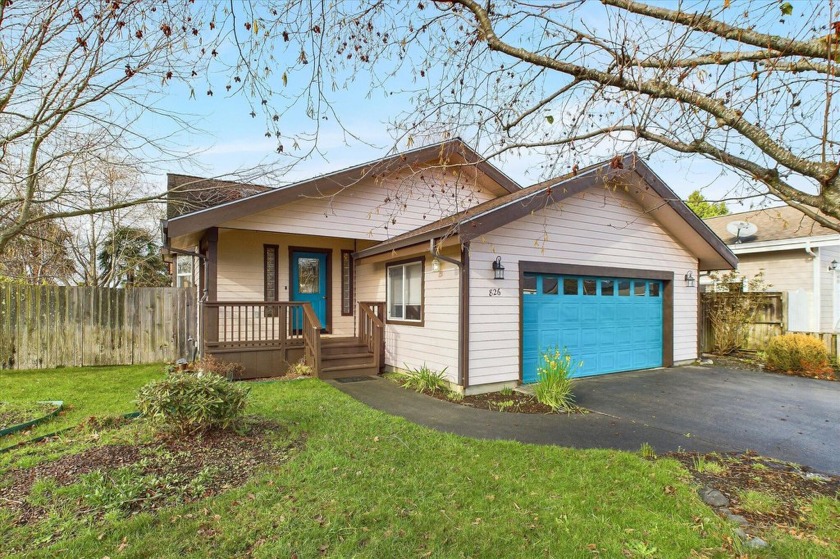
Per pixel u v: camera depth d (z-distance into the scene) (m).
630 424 5.63
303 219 9.18
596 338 9.15
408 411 6.12
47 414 5.55
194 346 10.35
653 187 8.51
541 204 7.43
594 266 8.95
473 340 7.41
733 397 7.18
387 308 9.77
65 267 16.09
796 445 4.90
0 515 3.07
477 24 3.54
